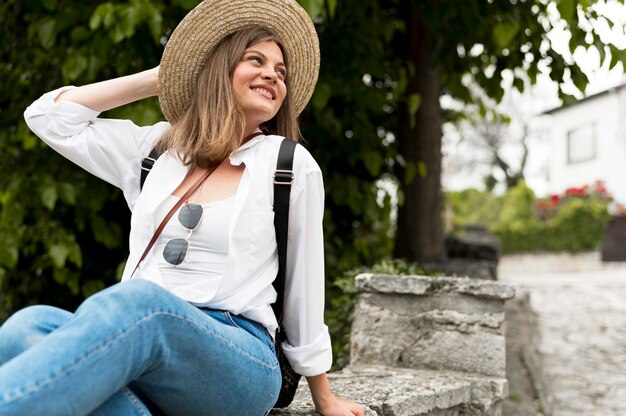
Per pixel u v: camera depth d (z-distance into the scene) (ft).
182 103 7.58
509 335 19.83
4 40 16.11
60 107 7.35
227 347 6.15
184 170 7.05
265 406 6.64
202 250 6.70
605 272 51.57
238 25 7.35
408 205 20.54
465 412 10.43
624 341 22.66
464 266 19.74
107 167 7.45
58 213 15.29
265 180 6.87
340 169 17.61
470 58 19.33
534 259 62.75
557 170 87.04
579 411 15.40
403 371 11.04
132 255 6.85
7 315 16.28
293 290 7.04
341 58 15.47
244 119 7.11
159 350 5.73
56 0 13.25
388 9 20.57
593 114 80.94
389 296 11.60
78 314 5.57
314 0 10.52
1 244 14.32
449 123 25.72
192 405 6.22
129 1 12.15
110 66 14.65
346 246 18.01
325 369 7.13
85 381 5.26
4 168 15.34
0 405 5.01
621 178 77.61
